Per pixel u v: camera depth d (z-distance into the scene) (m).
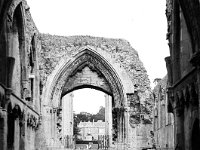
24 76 26.22
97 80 36.62
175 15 21.72
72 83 36.41
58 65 35.03
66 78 35.47
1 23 17.34
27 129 27.78
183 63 20.83
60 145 36.12
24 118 25.78
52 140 34.03
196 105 17.62
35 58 31.05
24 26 25.80
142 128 35.03
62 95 36.66
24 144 25.64
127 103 35.28
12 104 22.03
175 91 21.55
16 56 25.45
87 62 36.25
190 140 18.91
